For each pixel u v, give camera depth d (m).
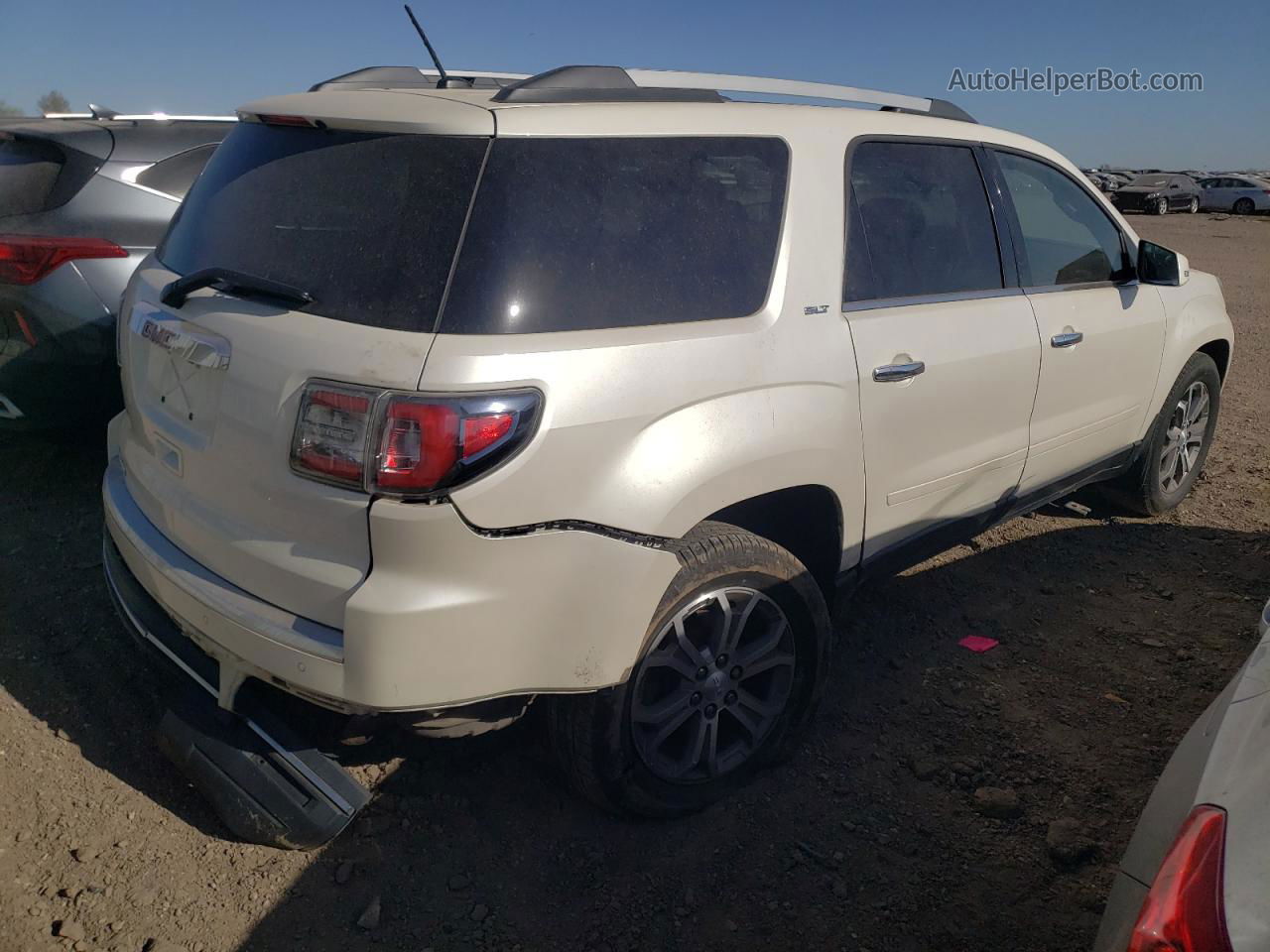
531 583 2.27
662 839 2.79
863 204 3.16
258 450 2.32
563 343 2.30
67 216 4.25
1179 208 37.19
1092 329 4.04
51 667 3.32
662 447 2.43
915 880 2.69
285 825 2.53
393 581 2.18
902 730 3.34
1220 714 1.95
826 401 2.84
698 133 2.72
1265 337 10.72
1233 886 1.41
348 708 2.25
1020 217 3.84
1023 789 3.06
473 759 3.03
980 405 3.49
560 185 2.41
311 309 2.32
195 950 2.36
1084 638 3.98
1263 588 4.42
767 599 2.82
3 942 2.33
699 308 2.61
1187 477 5.25
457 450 2.13
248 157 2.79
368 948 2.40
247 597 2.39
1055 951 2.47
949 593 4.30
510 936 2.46
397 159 2.39
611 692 2.50
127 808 2.78
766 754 2.99
